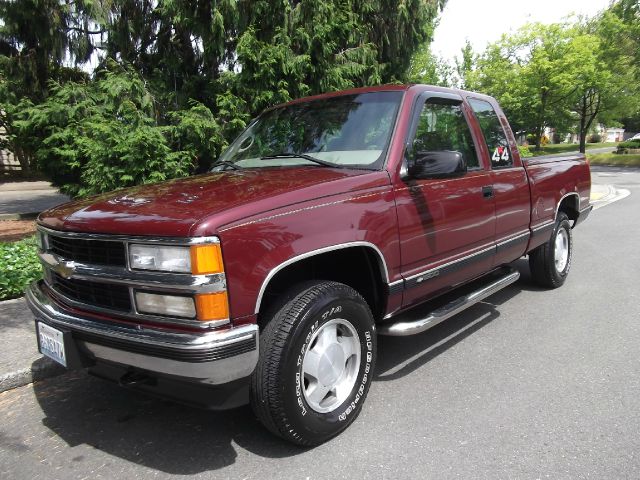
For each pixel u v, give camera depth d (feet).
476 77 100.07
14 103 30.73
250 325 8.27
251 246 8.27
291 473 8.87
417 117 12.13
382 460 9.18
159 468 9.12
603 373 12.44
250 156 13.29
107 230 8.63
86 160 27.20
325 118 12.87
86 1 27.45
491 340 14.80
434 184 11.98
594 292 19.19
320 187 9.59
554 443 9.55
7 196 56.13
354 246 9.96
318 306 9.11
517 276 16.01
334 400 9.95
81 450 9.77
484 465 8.95
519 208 15.62
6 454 9.69
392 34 35.42
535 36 89.76
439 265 12.25
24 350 13.58
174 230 7.91
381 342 14.90
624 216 37.78
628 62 98.22
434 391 11.77
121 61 28.22
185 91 29.55
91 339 8.82
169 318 8.16
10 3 27.76
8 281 17.78
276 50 26.45
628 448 9.33
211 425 10.52
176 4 26.02
